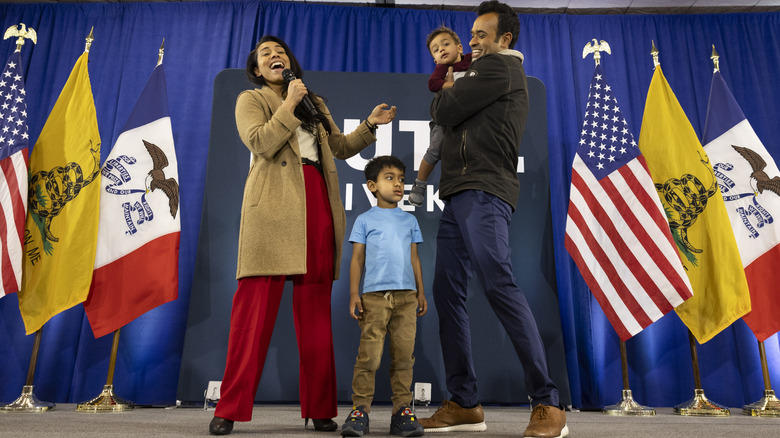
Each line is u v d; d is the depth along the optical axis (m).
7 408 2.58
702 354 3.36
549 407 1.50
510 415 2.48
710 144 3.14
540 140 3.14
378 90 3.21
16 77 2.93
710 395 3.30
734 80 3.97
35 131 3.77
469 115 1.72
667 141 3.08
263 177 1.70
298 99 1.67
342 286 2.92
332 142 2.02
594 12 4.26
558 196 3.63
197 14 4.07
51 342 3.31
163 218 2.84
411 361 1.77
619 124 3.06
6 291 2.58
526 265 2.96
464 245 1.78
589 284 2.83
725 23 4.12
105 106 3.82
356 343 2.85
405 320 1.80
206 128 3.73
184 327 3.33
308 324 1.72
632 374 3.37
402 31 4.12
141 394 3.19
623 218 2.87
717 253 2.85
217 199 2.99
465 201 1.68
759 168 3.02
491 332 2.86
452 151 1.77
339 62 4.00
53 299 2.66
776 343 3.40
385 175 2.01
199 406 2.85
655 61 3.26
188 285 3.41
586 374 3.35
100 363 3.25
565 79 3.96
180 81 3.89
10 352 3.28
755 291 2.88
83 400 3.18
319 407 1.70
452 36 2.67
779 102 3.90
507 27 1.86
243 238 1.66
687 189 3.00
